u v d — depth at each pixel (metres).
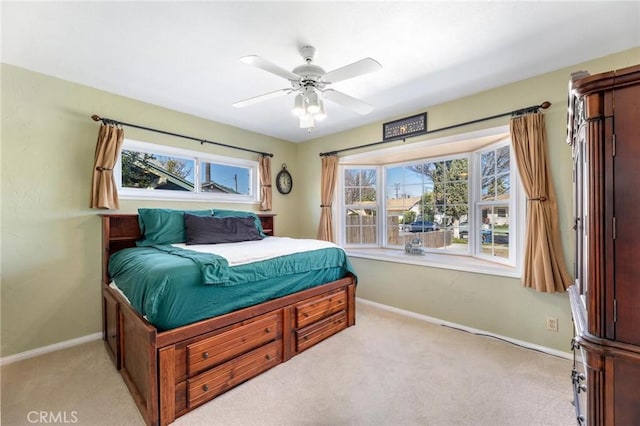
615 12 1.63
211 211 3.35
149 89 2.68
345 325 2.88
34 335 2.34
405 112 3.27
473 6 1.58
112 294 2.27
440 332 2.79
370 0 1.53
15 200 2.27
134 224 2.79
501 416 1.63
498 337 2.63
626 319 0.91
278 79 2.49
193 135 3.37
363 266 3.73
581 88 0.97
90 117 2.62
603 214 0.94
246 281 2.01
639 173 0.88
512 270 2.55
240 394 1.84
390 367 2.15
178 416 1.63
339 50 2.02
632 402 0.89
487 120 2.67
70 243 2.52
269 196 4.12
